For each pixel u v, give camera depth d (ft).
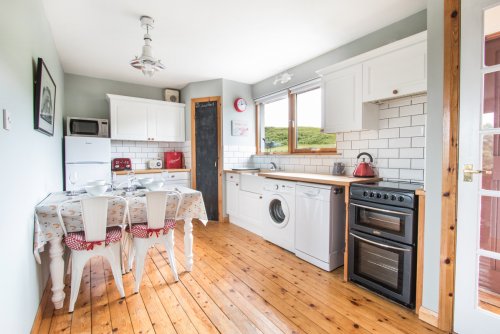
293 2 7.18
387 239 6.53
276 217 10.71
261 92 14.40
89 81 13.80
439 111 5.47
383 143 8.68
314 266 8.59
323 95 9.53
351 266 7.43
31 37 5.83
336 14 7.79
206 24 8.34
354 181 7.60
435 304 5.61
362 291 7.05
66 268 8.09
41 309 6.02
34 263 5.65
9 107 4.24
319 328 5.56
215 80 14.20
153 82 14.85
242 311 6.16
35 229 5.60
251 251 9.93
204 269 8.37
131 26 8.45
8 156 4.12
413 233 6.00
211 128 14.39
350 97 8.57
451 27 5.16
